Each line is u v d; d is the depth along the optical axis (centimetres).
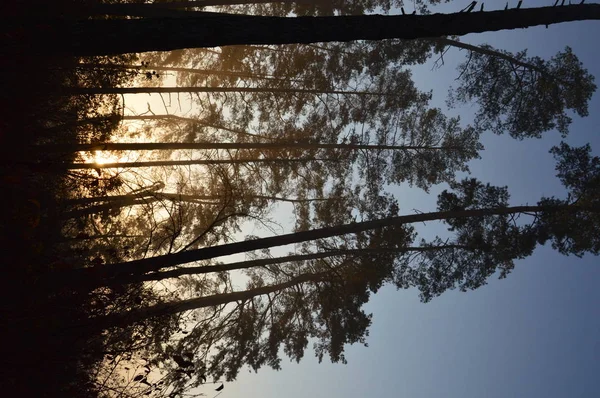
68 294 781
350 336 1705
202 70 1989
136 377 745
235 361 1681
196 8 1847
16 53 632
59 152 1170
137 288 880
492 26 759
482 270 1536
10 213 784
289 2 1827
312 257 1526
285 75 2005
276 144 1859
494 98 1551
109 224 1533
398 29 716
